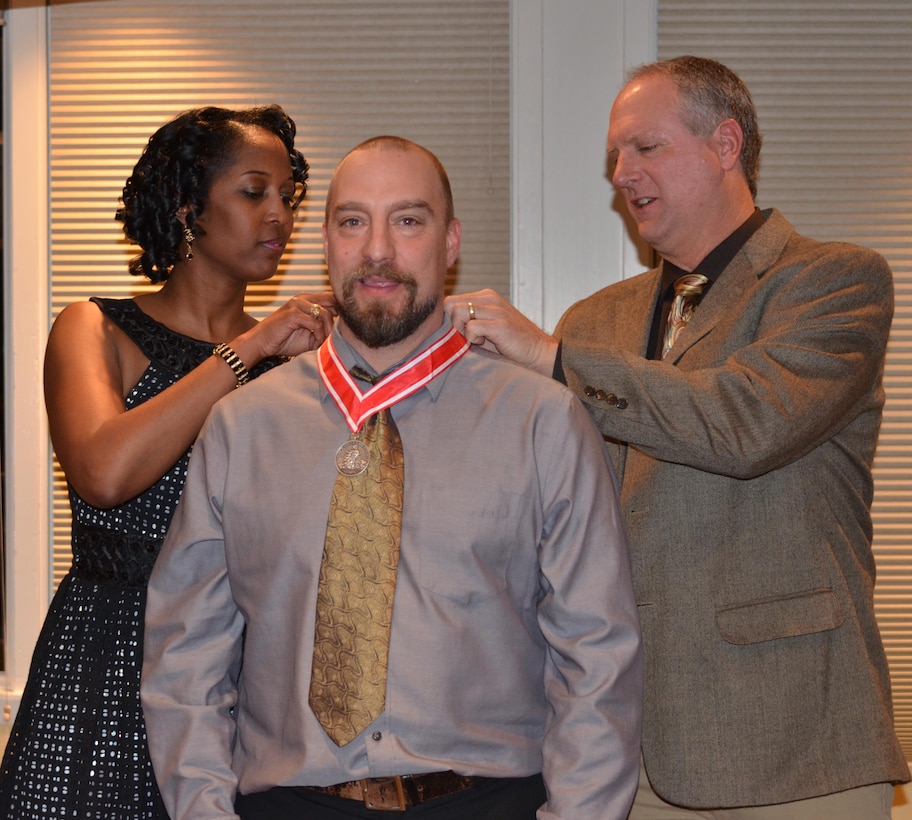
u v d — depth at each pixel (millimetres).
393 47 2756
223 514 1529
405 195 1492
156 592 1571
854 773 1639
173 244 1908
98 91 2779
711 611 1692
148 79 2775
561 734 1421
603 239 2721
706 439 1644
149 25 2771
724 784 1640
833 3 2736
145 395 1860
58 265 2795
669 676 1694
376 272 1479
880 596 2760
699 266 1910
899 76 2740
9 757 1780
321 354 1584
